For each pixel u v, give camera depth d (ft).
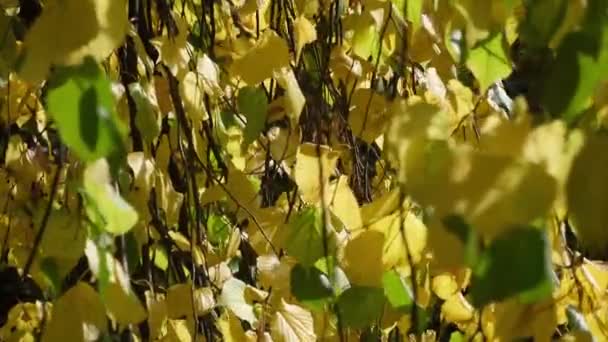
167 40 5.31
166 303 5.35
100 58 3.95
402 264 5.00
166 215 5.74
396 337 5.74
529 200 3.49
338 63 5.90
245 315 5.28
